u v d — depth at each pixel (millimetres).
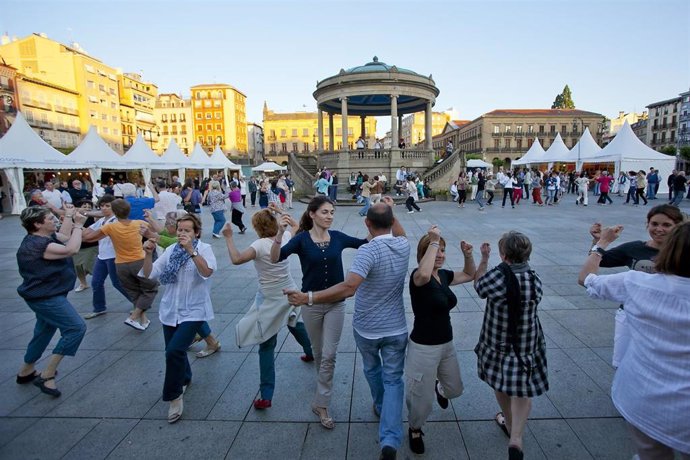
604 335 4453
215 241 10781
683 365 1732
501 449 2752
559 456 2656
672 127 68938
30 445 2900
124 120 64812
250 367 4000
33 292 3473
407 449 2770
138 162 23062
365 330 2734
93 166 20109
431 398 2619
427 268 2441
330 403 3322
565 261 7629
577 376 3621
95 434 3012
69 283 3689
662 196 23312
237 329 3160
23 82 44844
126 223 4711
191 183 14438
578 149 24609
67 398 3500
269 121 87500
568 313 5078
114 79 60938
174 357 3088
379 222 2668
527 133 72125
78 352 4375
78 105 54094
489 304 2545
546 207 17344
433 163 25703
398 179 21000
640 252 2848
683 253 1725
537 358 2510
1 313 5668
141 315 4996
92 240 4543
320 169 27031
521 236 2516
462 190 17406
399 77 23625
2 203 19609
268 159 84938
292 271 7461
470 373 3742
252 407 3309
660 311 1790
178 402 3158
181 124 88000
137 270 4770
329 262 3076
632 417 1906
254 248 3193
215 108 87188
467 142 80438
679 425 1744
